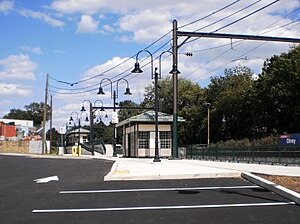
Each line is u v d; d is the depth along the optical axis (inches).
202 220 374.0
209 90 3408.0
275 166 909.2
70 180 722.8
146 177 681.0
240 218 379.2
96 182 671.1
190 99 3474.4
